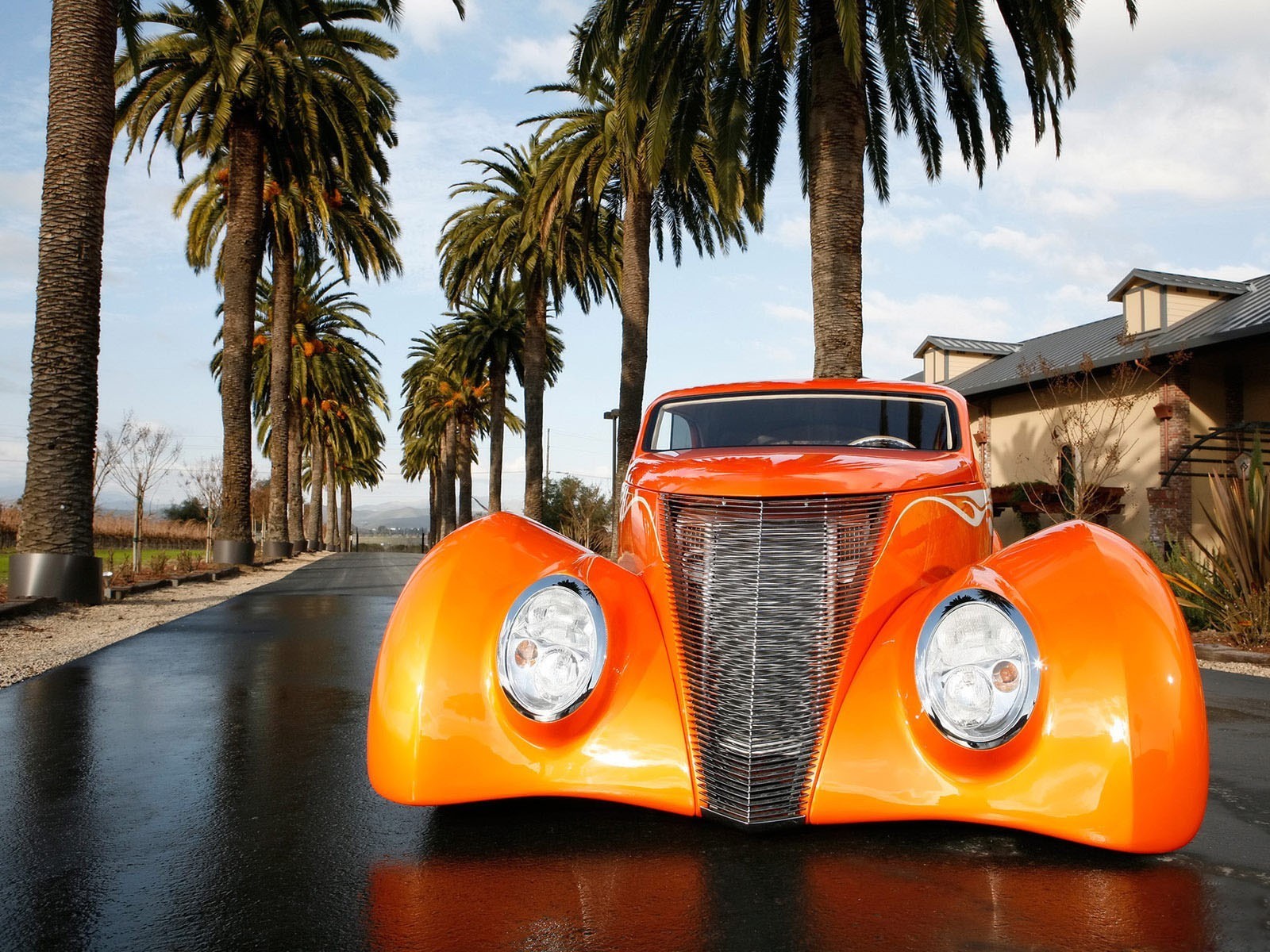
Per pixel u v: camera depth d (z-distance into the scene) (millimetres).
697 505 3096
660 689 2863
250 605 11953
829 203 11930
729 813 2680
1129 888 2521
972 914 2352
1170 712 2428
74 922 2371
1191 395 17906
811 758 2713
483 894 2508
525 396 30969
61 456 11031
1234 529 9586
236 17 18656
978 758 2514
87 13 11430
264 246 29281
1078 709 2449
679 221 23922
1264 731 4961
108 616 10164
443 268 34312
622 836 2908
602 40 12617
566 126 23312
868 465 3277
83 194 11312
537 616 2795
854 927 2285
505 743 2711
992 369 25625
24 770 3898
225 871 2715
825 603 2875
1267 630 8906
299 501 42000
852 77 10391
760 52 12742
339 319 41344
